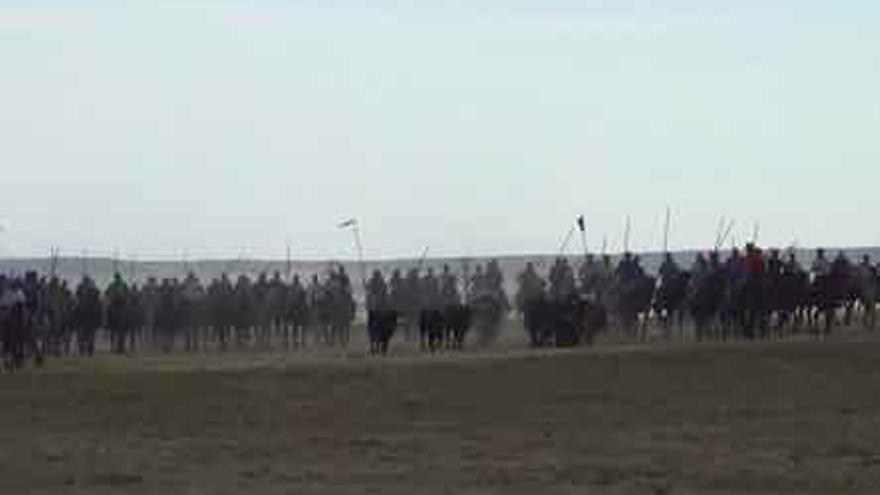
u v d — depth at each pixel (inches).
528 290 3693.4
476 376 2647.6
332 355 3255.4
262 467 1953.7
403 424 2379.4
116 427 2361.0
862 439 2185.0
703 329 3223.4
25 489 1781.5
